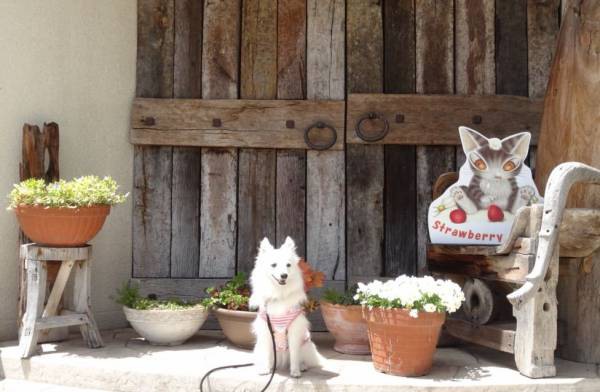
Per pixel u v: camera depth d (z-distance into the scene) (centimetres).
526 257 350
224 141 502
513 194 407
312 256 504
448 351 420
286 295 350
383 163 505
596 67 396
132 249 504
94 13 491
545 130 425
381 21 508
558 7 505
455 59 508
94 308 486
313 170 506
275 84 509
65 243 400
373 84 506
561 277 399
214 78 510
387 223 505
